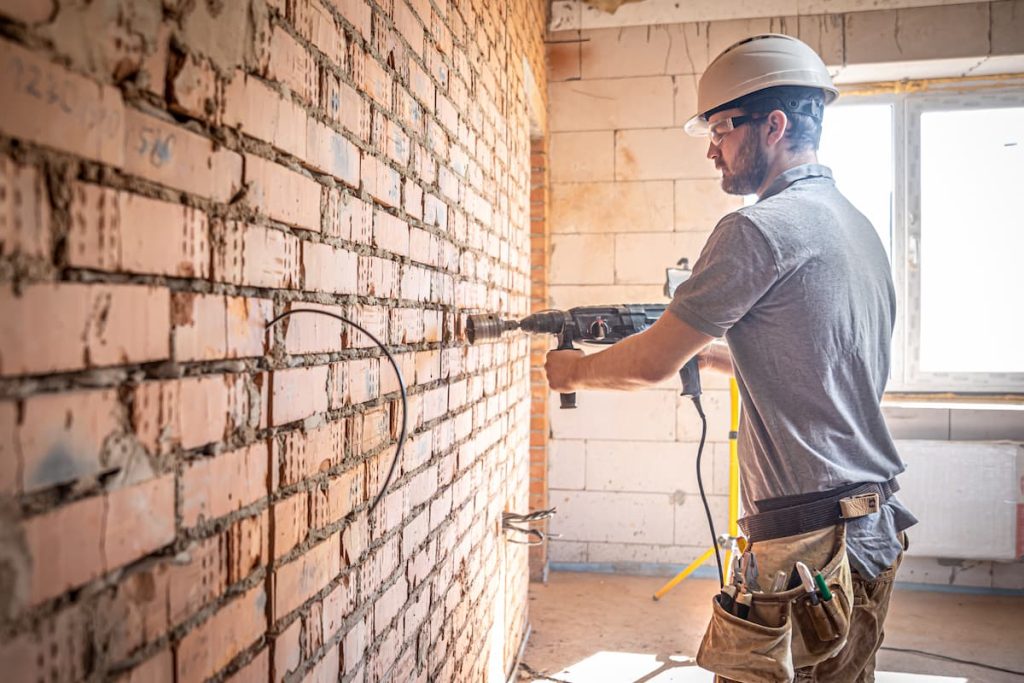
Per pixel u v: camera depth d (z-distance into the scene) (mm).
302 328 762
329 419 835
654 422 3461
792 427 1172
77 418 456
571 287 3500
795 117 1305
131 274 503
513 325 1545
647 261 3447
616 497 3484
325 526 827
